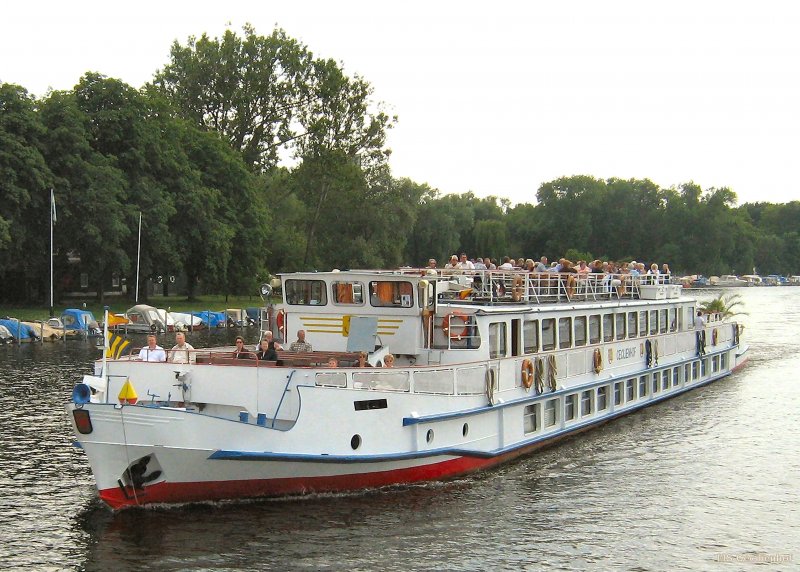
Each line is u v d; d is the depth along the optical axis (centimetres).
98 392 2067
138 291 7775
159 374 2156
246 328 7588
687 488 2333
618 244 18200
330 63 10200
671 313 3781
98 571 1686
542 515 2078
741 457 2681
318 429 2016
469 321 2388
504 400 2450
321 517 1992
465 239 15100
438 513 2059
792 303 12488
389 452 2130
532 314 2628
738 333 4834
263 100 10050
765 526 2031
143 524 1920
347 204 11294
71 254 8675
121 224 7338
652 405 3531
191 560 1739
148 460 1900
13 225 6806
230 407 2128
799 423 3200
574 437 2923
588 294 3106
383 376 2134
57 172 7356
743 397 3784
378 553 1798
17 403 3462
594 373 2947
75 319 6322
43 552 1780
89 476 2352
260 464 1967
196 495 1975
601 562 1791
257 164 10462
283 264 11094
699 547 1889
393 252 11738
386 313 2428
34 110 7162
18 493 2184
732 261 19638
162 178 8394
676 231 17862
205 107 10056
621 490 2303
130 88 8019
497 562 1772
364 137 10769
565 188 17788
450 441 2291
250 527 1912
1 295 8181
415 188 11875
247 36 9994
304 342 2408
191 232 8412
